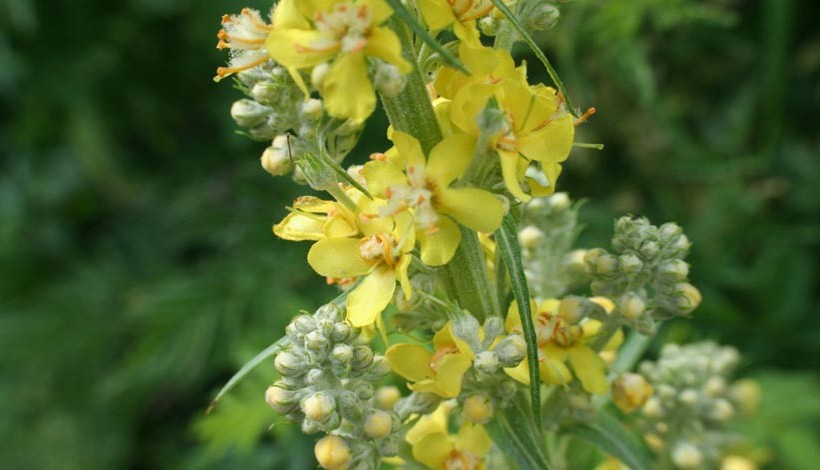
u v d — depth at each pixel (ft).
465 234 1.00
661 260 1.04
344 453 1.00
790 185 1.87
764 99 1.78
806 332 1.74
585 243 1.75
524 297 0.95
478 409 1.00
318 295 1.83
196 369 1.83
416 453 1.04
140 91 2.19
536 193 0.99
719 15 1.68
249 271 1.88
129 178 2.29
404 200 0.94
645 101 1.74
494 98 0.94
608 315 1.04
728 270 1.77
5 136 2.42
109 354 2.12
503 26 1.01
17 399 2.07
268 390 1.01
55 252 2.33
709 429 1.26
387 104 0.98
